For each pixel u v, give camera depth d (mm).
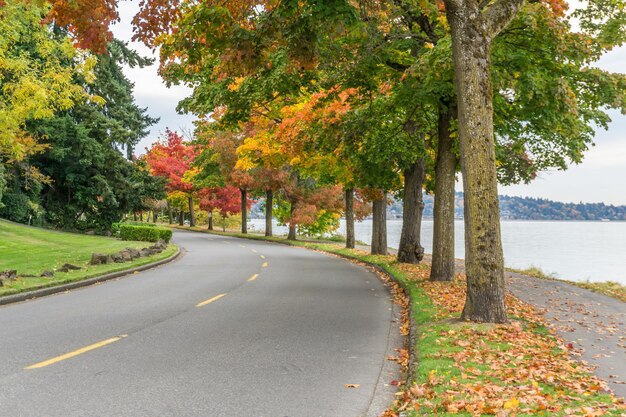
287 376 6418
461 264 23562
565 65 13820
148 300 12203
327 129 18562
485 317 9164
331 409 5336
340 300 12625
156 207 68500
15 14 19375
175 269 19781
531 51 13109
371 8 11406
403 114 17688
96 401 5410
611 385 6035
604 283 18594
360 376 6504
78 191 38750
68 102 20641
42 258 19578
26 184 35750
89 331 8750
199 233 55344
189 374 6418
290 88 14094
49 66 21344
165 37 10188
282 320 9930
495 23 9133
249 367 6770
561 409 5012
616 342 8266
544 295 13680
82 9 8633
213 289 14211
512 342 7910
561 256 49500
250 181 44031
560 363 6852
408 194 21891
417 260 21750
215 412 5164
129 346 7758
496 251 9211
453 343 7684
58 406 5238
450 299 12102
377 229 28000
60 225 40531
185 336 8477
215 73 14117
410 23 15047
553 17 12141
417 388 5547
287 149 21500
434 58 11781
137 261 20781
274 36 9484
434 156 22406
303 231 55219
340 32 8969
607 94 14219
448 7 9180
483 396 5355
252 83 14281
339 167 24281
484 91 9039
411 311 10633
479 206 9156
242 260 24016
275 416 5102
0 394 5570
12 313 10406
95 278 15594
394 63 14781
